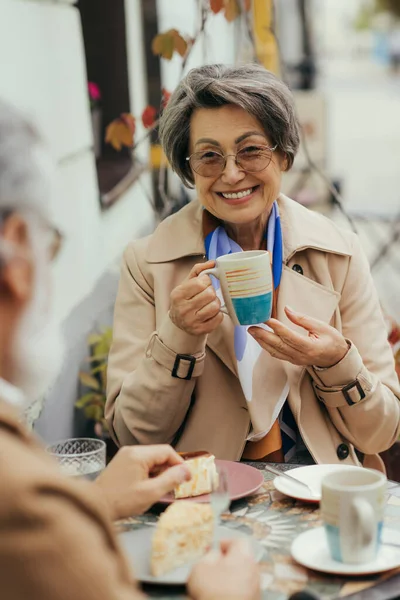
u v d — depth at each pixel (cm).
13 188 122
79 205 397
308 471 214
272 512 196
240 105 243
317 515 193
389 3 793
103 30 527
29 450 119
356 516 164
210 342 258
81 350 370
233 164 248
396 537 179
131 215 543
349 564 167
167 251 269
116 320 273
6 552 107
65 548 109
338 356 238
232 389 261
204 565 142
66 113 381
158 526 169
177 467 190
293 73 1126
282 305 259
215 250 265
